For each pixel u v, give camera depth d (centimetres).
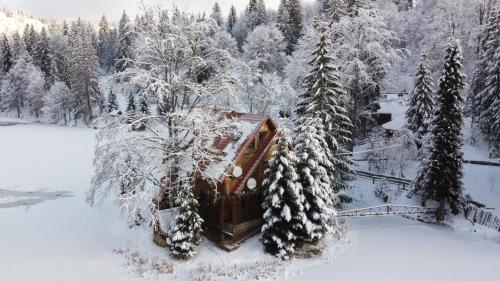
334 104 2806
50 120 9569
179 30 2122
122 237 2369
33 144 5875
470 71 5638
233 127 2369
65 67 9975
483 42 5050
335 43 3603
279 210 2114
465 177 3600
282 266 2014
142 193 1988
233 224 2295
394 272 2000
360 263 2100
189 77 2234
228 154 2288
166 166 2156
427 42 6531
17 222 2662
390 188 3456
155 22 2116
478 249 2400
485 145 4206
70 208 2956
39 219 2722
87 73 8344
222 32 6875
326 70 2727
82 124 8631
